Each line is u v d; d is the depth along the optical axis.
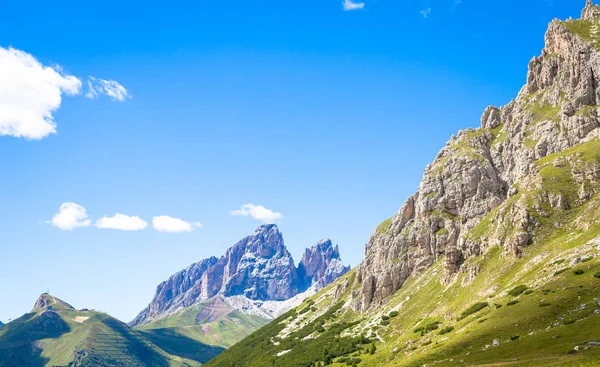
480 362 142.62
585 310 150.00
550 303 163.38
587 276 169.12
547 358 124.75
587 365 109.44
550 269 190.12
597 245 187.00
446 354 164.38
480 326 174.38
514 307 175.00
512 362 131.00
